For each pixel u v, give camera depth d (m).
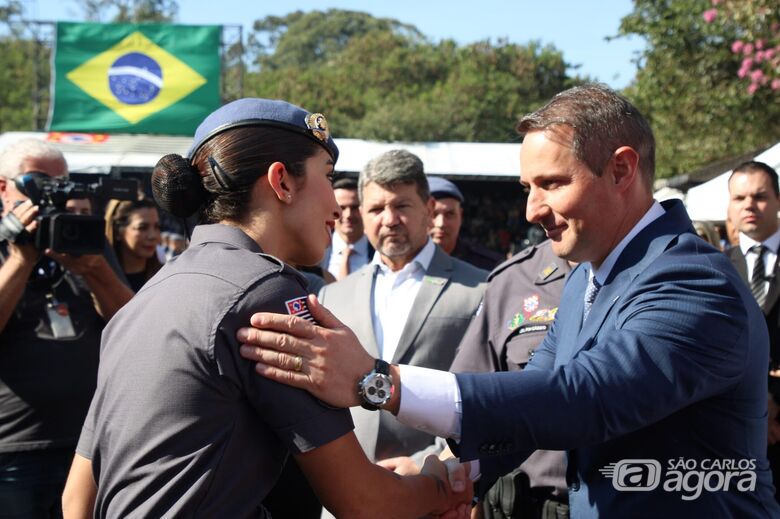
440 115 26.36
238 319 1.55
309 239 1.76
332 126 28.22
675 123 11.95
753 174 4.29
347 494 1.66
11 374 3.07
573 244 1.87
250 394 1.56
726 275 1.76
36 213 2.91
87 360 3.20
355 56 36.88
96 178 3.29
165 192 1.72
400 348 3.14
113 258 3.62
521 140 2.01
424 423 1.69
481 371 2.93
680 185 10.38
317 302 1.67
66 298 3.22
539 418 1.66
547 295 2.84
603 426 1.66
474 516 2.79
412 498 1.83
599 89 1.88
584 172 1.81
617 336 1.72
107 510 1.60
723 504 1.77
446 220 4.89
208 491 1.51
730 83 10.96
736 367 1.73
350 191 5.32
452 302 3.21
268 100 1.76
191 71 12.98
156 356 1.54
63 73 12.71
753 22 8.70
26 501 3.09
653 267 1.79
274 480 1.64
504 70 29.86
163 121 12.89
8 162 3.21
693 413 1.76
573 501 1.92
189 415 1.51
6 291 2.92
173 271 1.66
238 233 1.69
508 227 15.19
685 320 1.69
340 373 1.62
